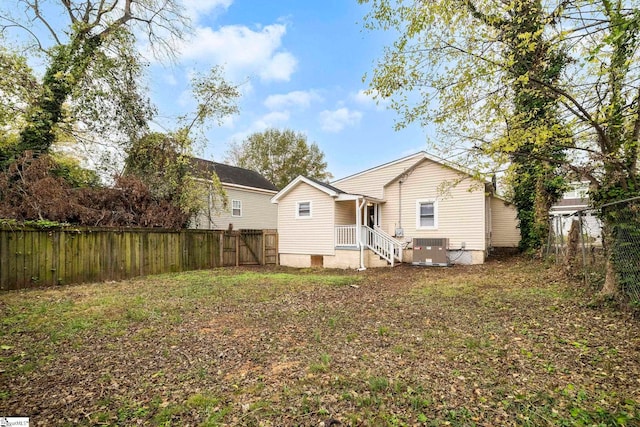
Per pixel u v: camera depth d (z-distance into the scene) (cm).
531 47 504
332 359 379
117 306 630
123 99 1273
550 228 1043
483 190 1234
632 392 287
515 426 246
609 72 491
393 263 1330
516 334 443
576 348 385
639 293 488
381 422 256
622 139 535
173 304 652
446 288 782
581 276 712
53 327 498
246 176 2378
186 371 355
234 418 265
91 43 1215
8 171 988
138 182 1173
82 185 1212
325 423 256
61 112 1208
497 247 1812
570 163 622
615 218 532
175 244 1219
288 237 1548
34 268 839
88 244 952
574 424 245
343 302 675
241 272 1207
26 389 312
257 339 454
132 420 263
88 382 328
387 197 1509
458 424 250
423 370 346
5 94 1061
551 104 598
